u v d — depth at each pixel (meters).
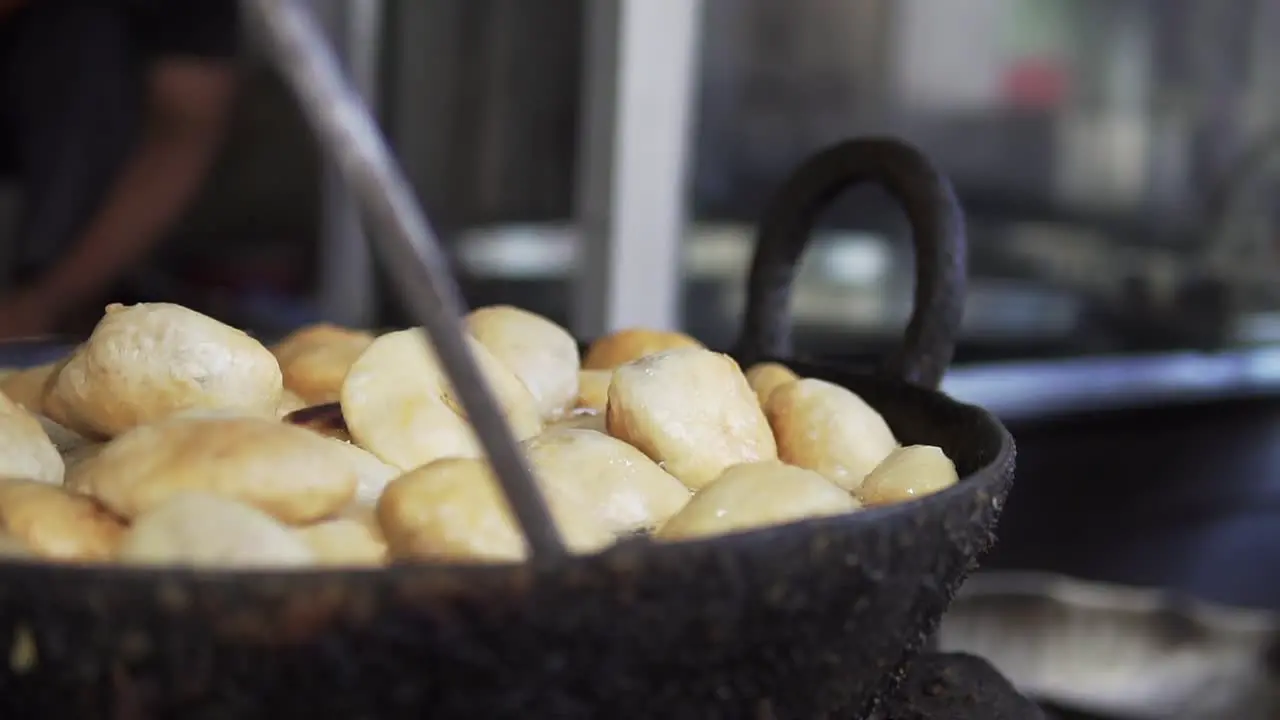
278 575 1.05
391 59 4.00
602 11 3.01
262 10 1.02
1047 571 3.37
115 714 1.07
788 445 1.34
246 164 4.04
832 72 3.80
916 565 1.15
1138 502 3.60
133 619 1.05
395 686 1.07
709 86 3.60
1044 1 4.07
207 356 1.22
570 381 1.36
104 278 3.43
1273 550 3.63
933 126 4.00
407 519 1.14
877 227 3.90
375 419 1.24
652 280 3.12
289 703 1.07
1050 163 4.18
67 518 1.12
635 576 1.07
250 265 4.11
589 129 3.09
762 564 1.09
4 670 1.08
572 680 1.08
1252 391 4.04
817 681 1.15
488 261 4.04
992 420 1.33
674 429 1.27
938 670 1.41
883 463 1.29
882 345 3.94
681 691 1.11
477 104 3.96
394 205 1.04
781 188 1.65
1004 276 4.16
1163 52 4.31
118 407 1.21
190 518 1.09
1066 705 2.45
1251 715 2.55
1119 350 4.27
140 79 3.37
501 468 1.07
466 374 1.06
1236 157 4.47
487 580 1.06
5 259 3.37
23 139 3.33
